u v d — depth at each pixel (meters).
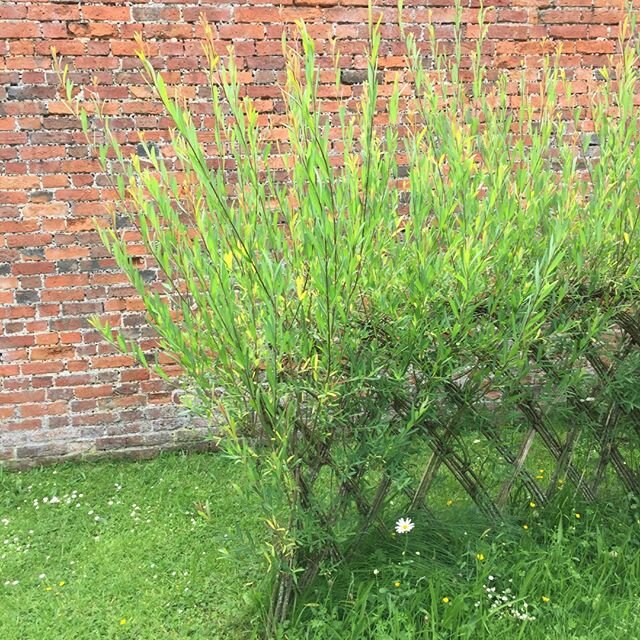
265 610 2.67
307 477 2.53
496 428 2.84
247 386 2.28
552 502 3.21
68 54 3.65
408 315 2.29
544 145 2.60
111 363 4.11
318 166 2.08
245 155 2.18
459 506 3.14
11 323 3.93
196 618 2.79
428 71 3.95
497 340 2.38
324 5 3.80
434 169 2.47
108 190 3.86
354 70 3.89
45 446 4.12
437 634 2.47
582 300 2.64
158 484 3.89
